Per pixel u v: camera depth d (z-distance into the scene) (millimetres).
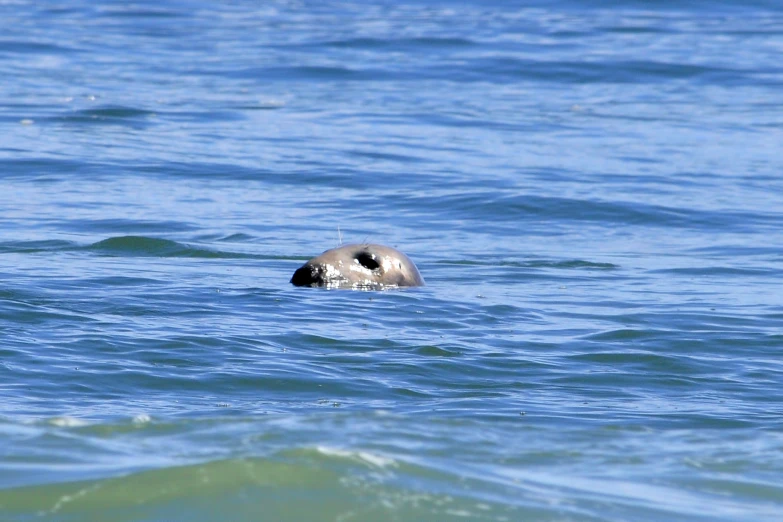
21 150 81438
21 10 147375
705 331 40844
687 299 47125
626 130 95500
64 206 66750
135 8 152625
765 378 34781
